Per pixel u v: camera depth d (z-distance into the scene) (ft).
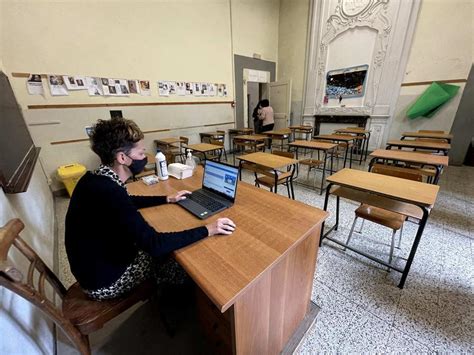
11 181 3.72
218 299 2.05
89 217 2.64
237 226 3.28
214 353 3.67
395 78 15.01
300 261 3.23
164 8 13.21
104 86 11.79
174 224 3.43
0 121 4.58
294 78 20.80
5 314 2.34
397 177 6.00
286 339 3.65
